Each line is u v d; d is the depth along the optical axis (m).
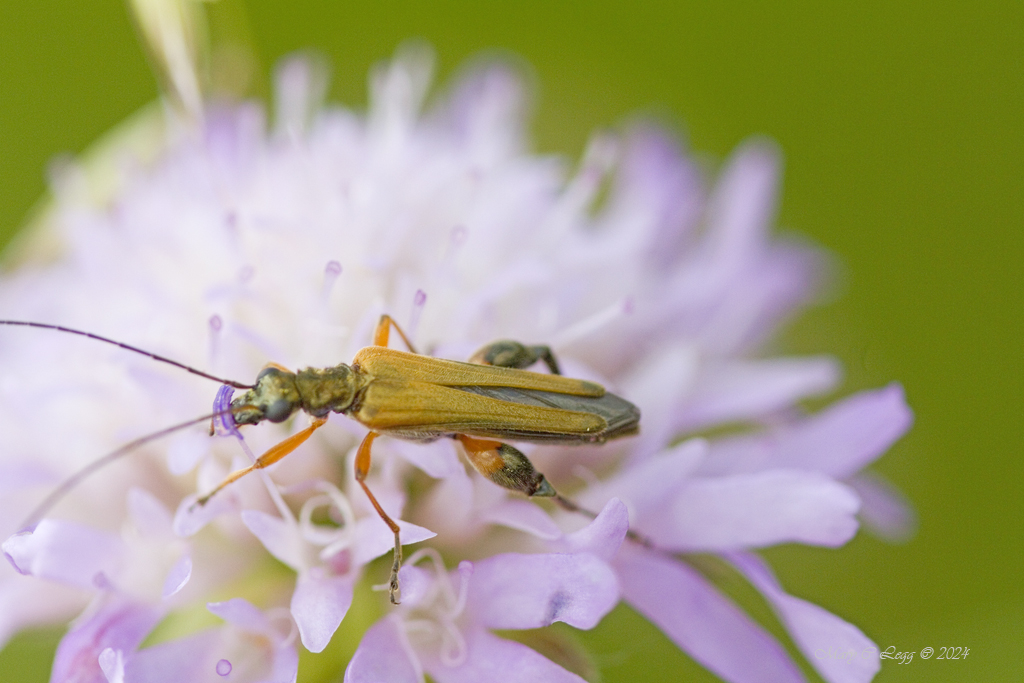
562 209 0.08
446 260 0.08
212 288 0.08
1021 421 0.09
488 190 0.08
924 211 0.10
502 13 0.10
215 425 0.08
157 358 0.08
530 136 0.10
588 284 0.08
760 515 0.08
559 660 0.08
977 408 0.09
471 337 0.08
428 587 0.08
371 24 0.10
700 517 0.08
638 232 0.08
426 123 0.09
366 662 0.07
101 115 0.09
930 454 0.09
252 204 0.08
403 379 0.08
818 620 0.08
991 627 0.08
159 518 0.08
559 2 0.10
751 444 0.08
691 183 0.09
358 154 0.08
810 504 0.08
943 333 0.09
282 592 0.08
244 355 0.08
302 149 0.08
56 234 0.09
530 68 0.10
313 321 0.08
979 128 0.10
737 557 0.08
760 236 0.09
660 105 0.10
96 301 0.08
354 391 0.08
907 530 0.09
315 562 0.08
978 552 0.09
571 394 0.08
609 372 0.08
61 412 0.08
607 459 0.08
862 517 0.08
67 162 0.09
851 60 0.10
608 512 0.07
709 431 0.09
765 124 0.10
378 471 0.08
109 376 0.08
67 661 0.07
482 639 0.07
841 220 0.10
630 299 0.08
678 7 0.10
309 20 0.10
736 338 0.09
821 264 0.09
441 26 0.10
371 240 0.08
